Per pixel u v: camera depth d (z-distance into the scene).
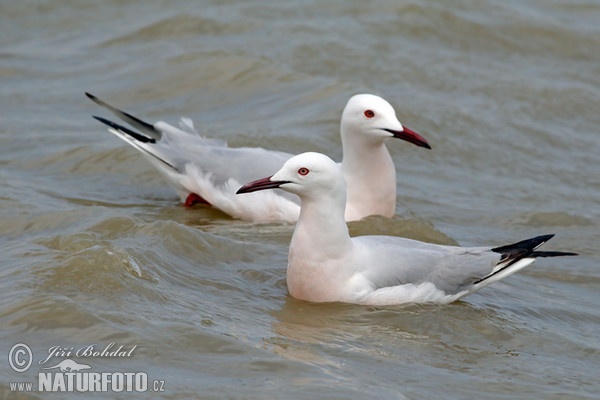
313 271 11.51
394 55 21.70
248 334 10.46
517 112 19.67
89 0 24.42
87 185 15.85
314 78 20.23
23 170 16.19
